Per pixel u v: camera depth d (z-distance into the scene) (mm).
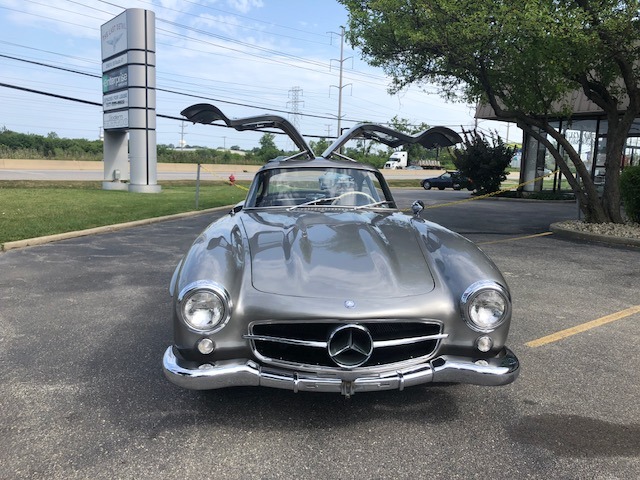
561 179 20719
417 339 2672
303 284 2717
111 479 2346
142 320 4586
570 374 3527
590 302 5277
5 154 48500
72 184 24031
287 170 4418
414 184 38000
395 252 3090
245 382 2621
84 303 5090
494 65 10289
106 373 3469
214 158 63750
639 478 2395
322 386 2586
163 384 3311
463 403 3107
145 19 19016
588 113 17750
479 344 2703
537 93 10312
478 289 2689
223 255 2883
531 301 5297
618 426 2859
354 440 2693
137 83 19250
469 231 10602
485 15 8391
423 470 2443
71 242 8609
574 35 8016
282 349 2713
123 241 8758
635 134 18500
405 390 3266
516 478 2387
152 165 19969
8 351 3840
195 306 2594
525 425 2863
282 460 2510
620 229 9773
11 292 5465
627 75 9539
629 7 7945
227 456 2537
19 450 2562
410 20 9430
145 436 2705
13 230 8984
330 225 3512
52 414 2922
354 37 11086
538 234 10156
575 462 2520
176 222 11461
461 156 22375
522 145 21828
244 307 2629
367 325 2652
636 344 4102
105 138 21484
